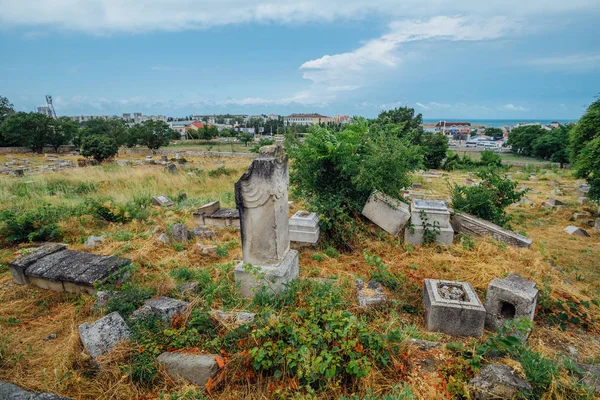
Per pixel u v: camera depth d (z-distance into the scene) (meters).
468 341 3.66
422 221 6.70
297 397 2.67
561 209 11.52
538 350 3.45
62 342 3.69
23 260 5.25
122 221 8.62
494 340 3.21
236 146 56.47
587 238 8.57
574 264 6.68
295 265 4.88
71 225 7.86
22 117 38.72
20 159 32.62
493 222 7.67
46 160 32.53
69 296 4.78
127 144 45.91
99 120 67.31
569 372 3.00
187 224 8.76
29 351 3.54
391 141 7.26
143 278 5.14
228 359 3.09
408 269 5.57
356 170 7.09
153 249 6.31
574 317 4.16
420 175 21.95
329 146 7.00
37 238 7.25
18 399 2.70
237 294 4.40
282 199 4.64
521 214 11.27
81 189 13.68
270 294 4.25
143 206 10.16
